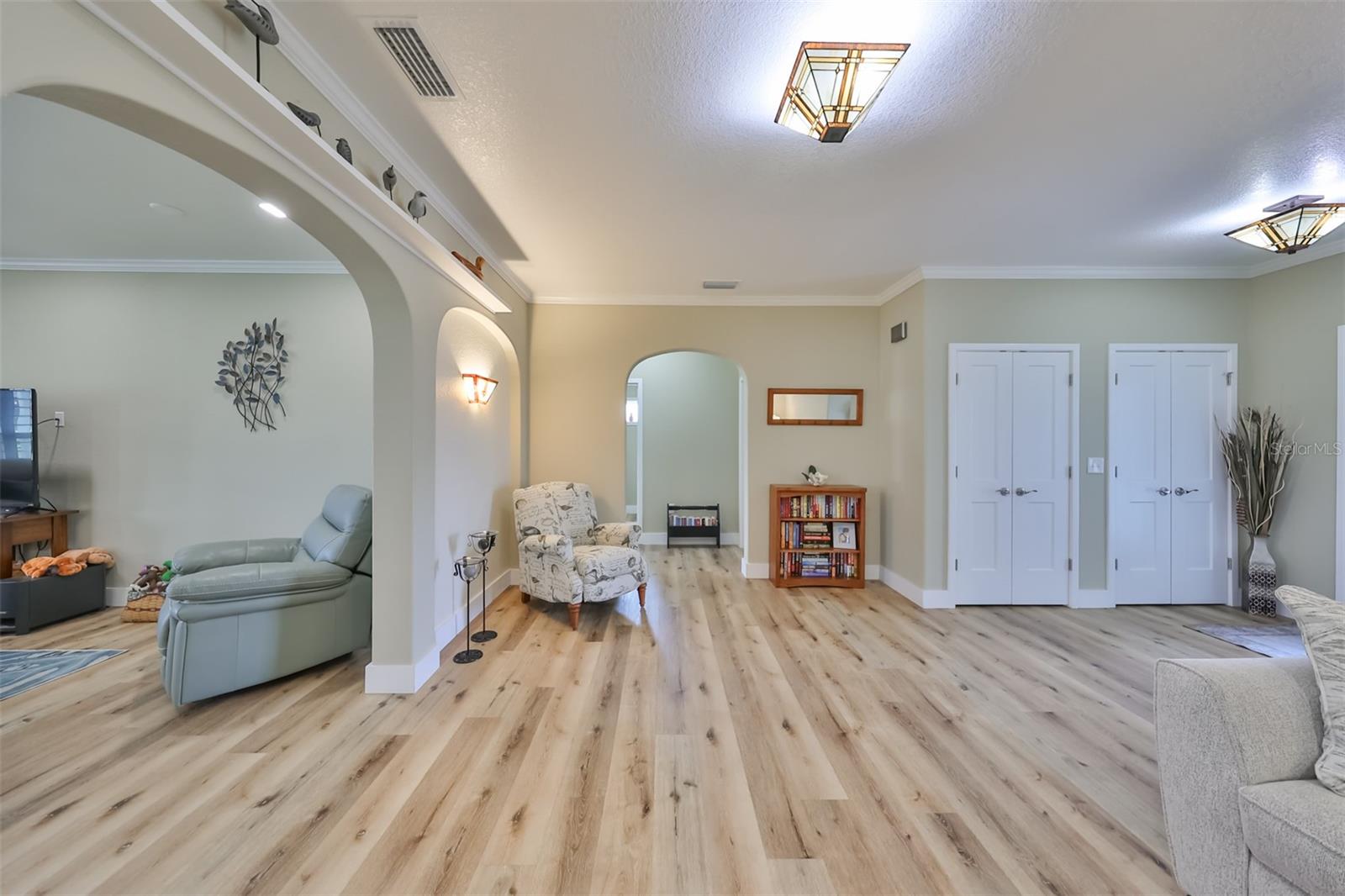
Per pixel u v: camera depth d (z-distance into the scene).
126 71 1.16
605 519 4.56
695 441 6.43
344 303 3.82
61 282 3.71
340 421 3.82
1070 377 3.87
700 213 2.88
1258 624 3.47
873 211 2.88
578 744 2.07
